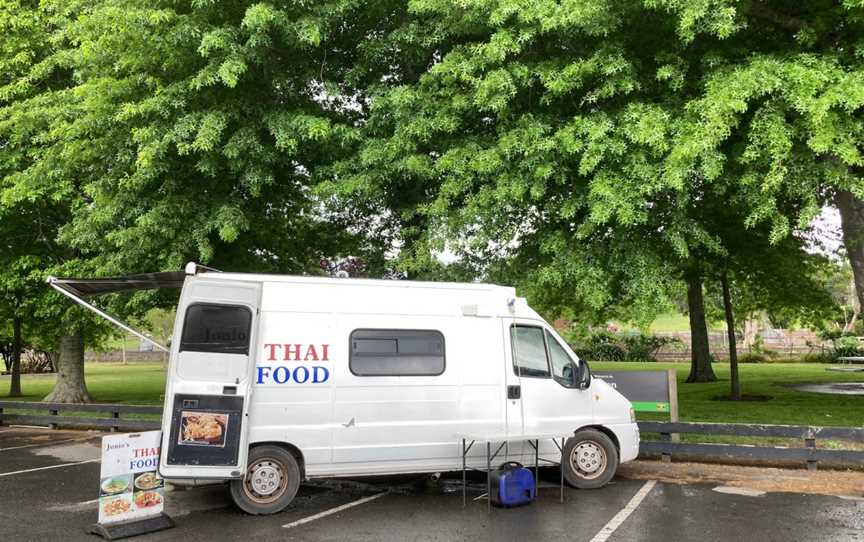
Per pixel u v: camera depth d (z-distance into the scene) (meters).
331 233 16.20
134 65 11.16
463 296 8.73
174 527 7.14
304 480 8.80
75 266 15.85
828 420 13.35
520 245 11.60
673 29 9.44
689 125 8.56
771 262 16.55
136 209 11.73
